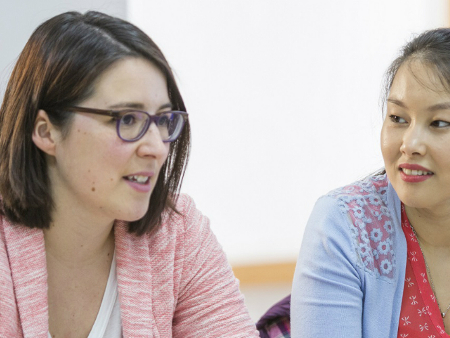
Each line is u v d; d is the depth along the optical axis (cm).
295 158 519
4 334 170
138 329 188
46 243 185
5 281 173
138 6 465
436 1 538
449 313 220
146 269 194
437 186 203
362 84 522
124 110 168
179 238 204
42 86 170
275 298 490
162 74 176
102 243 190
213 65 492
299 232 523
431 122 201
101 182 171
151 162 173
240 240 514
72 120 169
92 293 191
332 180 526
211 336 203
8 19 385
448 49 201
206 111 496
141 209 176
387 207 229
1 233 180
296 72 510
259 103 507
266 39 500
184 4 478
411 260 222
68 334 190
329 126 521
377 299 220
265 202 516
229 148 506
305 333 216
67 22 173
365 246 222
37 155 177
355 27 516
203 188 505
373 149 528
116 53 167
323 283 218
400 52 220
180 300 206
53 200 180
